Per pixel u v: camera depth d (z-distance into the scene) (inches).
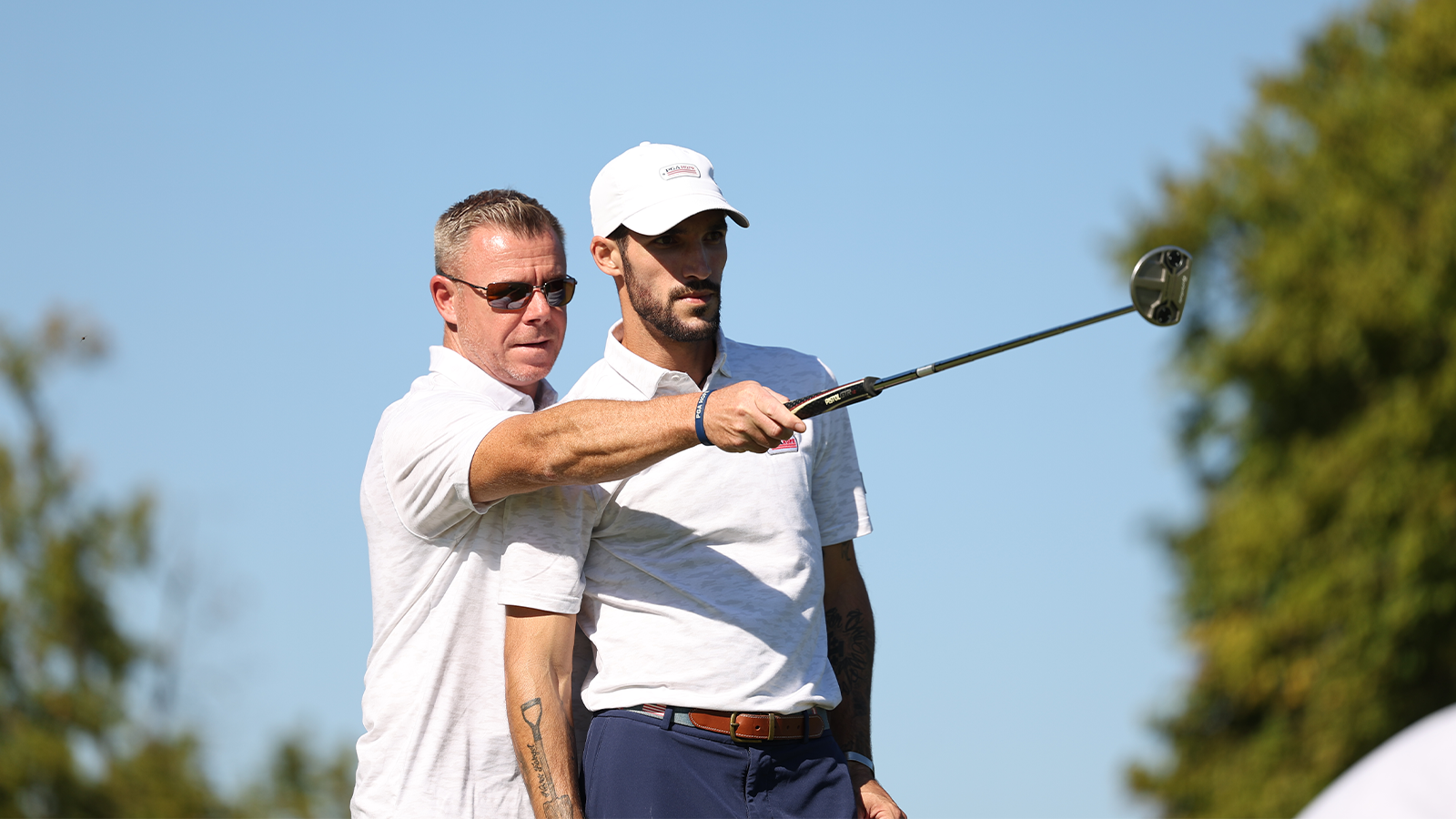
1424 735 187.6
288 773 2363.4
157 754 2415.1
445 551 402.9
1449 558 1823.3
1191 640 1972.2
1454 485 1834.4
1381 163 1983.3
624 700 390.9
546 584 389.1
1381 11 2166.6
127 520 2506.2
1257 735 1932.8
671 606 393.1
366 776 404.2
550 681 389.1
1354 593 1856.5
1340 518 1892.2
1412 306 1879.9
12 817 2356.1
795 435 418.9
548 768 382.3
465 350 445.4
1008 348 340.8
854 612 444.5
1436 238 1889.8
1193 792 1937.7
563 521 392.8
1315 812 189.2
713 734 385.1
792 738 391.9
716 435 349.4
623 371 414.0
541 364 440.5
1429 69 2065.7
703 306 404.5
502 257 434.9
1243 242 2095.2
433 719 398.9
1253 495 1977.1
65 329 2514.8
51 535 2498.8
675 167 403.2
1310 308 1947.6
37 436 2546.8
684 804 382.9
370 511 416.2
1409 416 1852.9
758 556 397.4
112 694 2475.4
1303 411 2027.6
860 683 440.5
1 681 2479.1
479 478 381.4
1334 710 1850.4
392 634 407.5
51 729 2459.4
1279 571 1932.8
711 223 407.8
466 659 402.0
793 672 394.9
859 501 445.7
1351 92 2101.4
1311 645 1908.2
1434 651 1856.5
